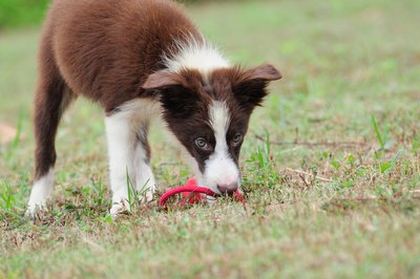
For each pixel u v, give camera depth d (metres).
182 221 8.36
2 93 24.59
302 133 13.25
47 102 11.73
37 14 39.56
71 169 13.06
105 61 10.45
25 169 13.57
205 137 9.55
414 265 6.15
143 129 11.11
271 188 9.68
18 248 8.66
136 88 10.27
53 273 7.34
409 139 11.60
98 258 7.57
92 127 17.02
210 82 9.66
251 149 12.12
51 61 11.57
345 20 30.28
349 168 10.07
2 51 32.72
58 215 10.02
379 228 7.13
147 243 7.81
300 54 23.39
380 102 15.30
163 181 11.53
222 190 9.24
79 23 10.81
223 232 7.66
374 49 22.72
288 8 36.06
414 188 8.55
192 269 6.69
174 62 10.12
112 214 9.69
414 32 25.55
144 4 10.63
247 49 25.45
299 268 6.36
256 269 6.47
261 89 9.88
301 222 7.60
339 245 6.78
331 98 16.72
